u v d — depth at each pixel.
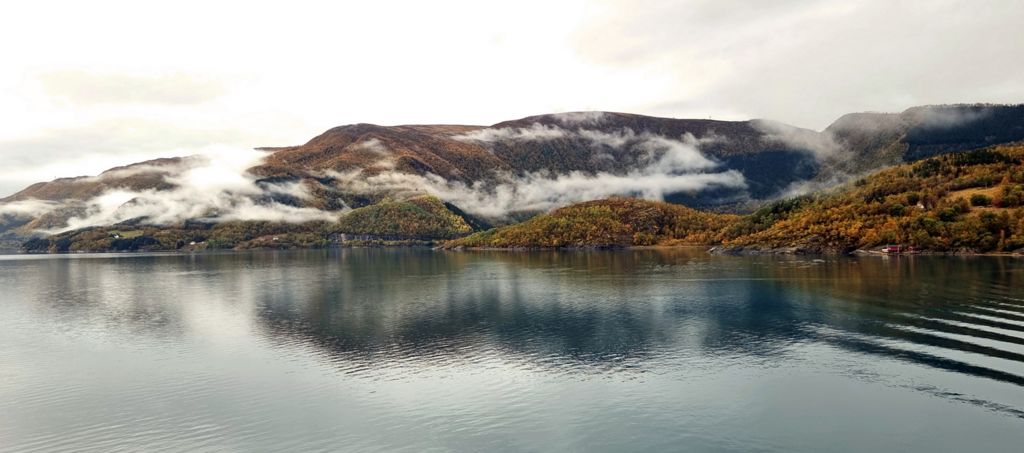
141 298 143.88
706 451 48.47
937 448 48.38
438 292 145.88
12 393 66.19
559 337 88.44
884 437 50.44
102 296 149.38
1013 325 85.69
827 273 163.38
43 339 93.69
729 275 168.88
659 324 96.56
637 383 65.56
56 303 136.50
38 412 60.34
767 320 97.25
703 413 56.44
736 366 71.06
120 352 84.19
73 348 87.00
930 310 98.50
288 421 56.59
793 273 167.50
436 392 63.91
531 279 174.12
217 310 121.00
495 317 106.50
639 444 50.06
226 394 64.62
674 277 168.38
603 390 63.44
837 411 56.09
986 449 47.94
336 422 56.16
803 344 80.12
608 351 79.38
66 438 53.94
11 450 51.72
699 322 97.38
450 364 74.56
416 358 77.69
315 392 64.69
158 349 85.50
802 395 60.41
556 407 58.78
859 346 77.81
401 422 55.75
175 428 55.66
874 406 56.97
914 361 70.19
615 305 117.50
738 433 51.84
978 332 82.31
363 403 60.97
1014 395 58.59
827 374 66.81
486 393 63.28
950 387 61.25
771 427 52.97
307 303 129.38
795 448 48.78
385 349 82.88
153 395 64.81
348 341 88.25
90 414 59.53
